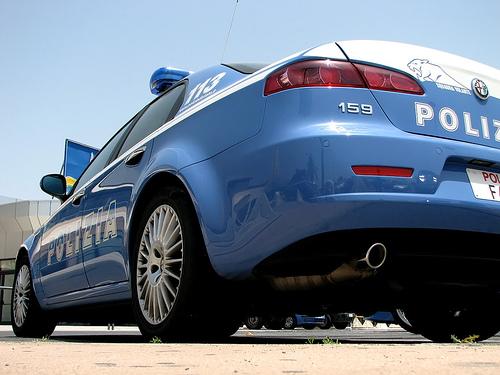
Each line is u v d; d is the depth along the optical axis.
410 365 1.20
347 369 1.13
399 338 5.27
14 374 1.09
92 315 4.04
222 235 2.36
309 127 2.20
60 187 4.50
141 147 3.13
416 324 3.59
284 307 2.69
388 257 2.19
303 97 2.26
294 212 2.14
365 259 2.13
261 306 2.67
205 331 2.61
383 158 2.15
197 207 2.45
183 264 2.53
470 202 2.26
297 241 2.16
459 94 2.46
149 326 2.72
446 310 3.43
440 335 3.50
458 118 2.40
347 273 2.20
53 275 4.10
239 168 2.34
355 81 2.29
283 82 2.33
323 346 1.96
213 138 2.53
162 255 2.70
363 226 2.11
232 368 1.18
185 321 2.53
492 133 2.49
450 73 2.50
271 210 2.20
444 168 2.28
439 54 2.57
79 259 3.66
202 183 2.46
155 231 2.79
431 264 2.30
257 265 2.28
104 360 1.36
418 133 2.28
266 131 2.29
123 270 3.08
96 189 3.58
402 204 2.13
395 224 2.14
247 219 2.28
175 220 2.68
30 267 4.58
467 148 2.33
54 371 1.12
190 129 2.72
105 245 3.30
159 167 2.74
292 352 1.61
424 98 2.36
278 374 1.08
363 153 2.14
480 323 3.27
